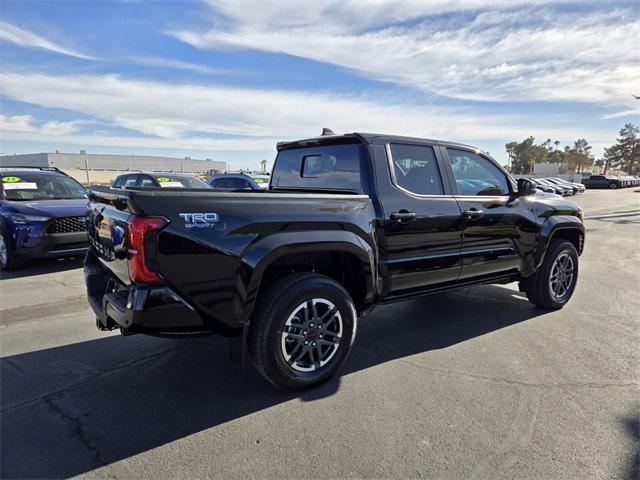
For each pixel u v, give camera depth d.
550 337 4.08
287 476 2.17
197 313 2.58
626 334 4.16
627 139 109.25
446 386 3.10
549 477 2.16
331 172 3.78
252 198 2.75
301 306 2.94
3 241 6.64
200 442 2.44
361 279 3.32
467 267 4.08
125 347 3.79
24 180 7.68
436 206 3.75
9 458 2.29
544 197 5.05
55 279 6.26
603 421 2.65
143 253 2.42
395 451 2.36
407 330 4.27
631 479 2.15
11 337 4.00
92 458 2.30
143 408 2.80
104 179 68.75
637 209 21.58
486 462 2.27
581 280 6.54
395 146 3.65
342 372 3.33
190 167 93.12
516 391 3.02
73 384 3.12
